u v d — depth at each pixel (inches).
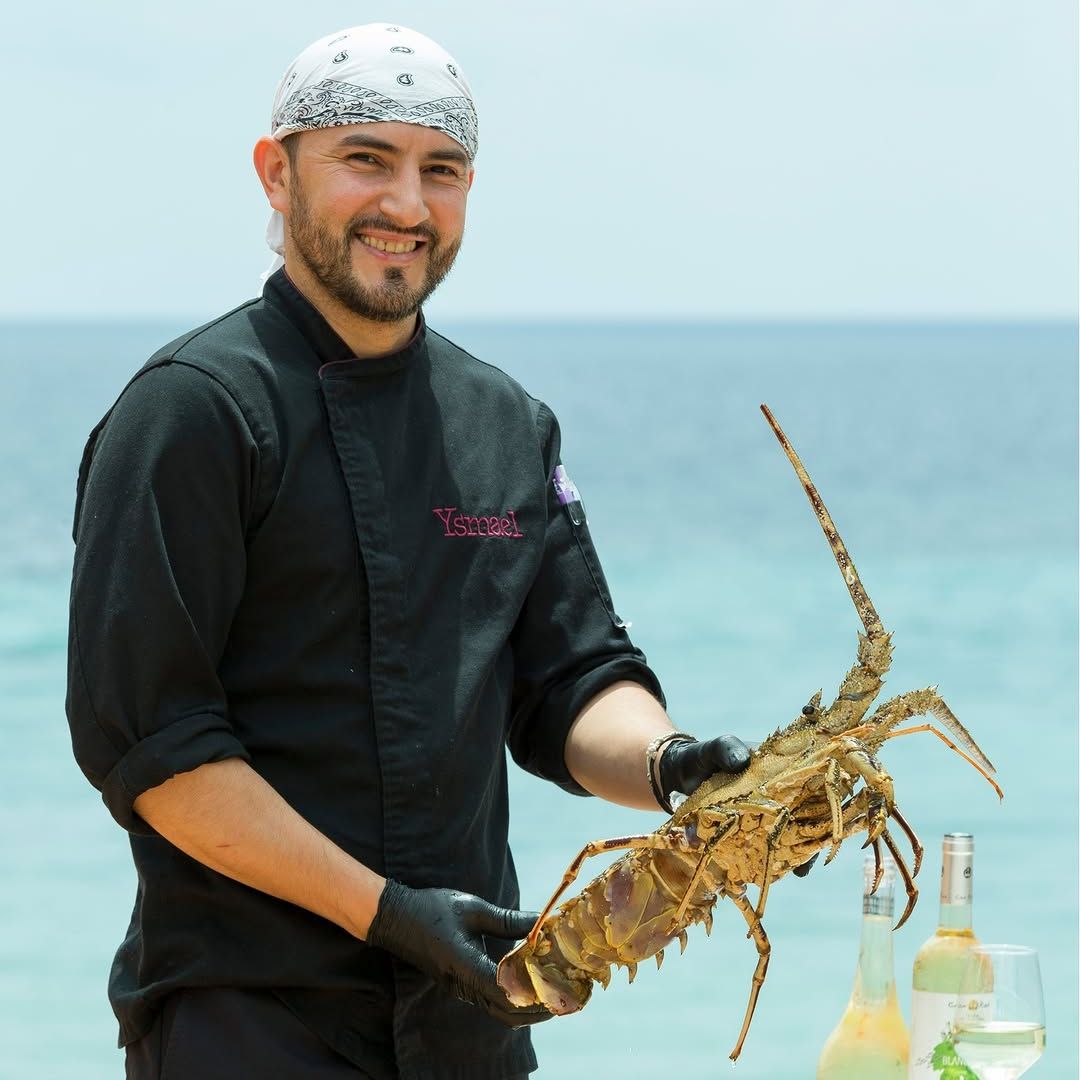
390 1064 143.2
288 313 148.2
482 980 134.2
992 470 2330.2
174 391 138.7
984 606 1204.5
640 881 132.0
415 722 143.9
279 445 141.3
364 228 143.6
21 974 450.3
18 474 1798.7
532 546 155.9
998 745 770.8
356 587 143.6
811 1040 394.3
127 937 150.0
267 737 141.4
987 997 133.5
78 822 601.9
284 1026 140.4
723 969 440.1
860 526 1669.5
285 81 147.3
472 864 146.9
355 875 136.9
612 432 2933.1
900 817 122.8
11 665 874.1
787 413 3543.3
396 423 149.0
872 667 126.1
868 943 141.8
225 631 139.8
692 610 1160.8
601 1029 402.3
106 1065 393.1
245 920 140.2
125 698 135.0
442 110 144.7
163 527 136.3
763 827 125.6
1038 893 527.5
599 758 155.2
